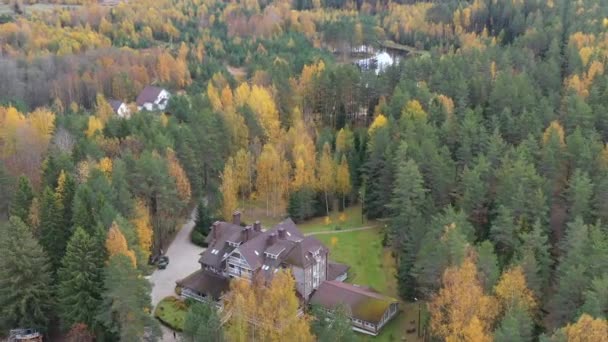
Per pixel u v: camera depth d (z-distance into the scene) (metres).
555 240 86.31
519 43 184.25
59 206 83.56
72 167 98.94
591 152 97.88
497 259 77.25
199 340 66.75
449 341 64.12
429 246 76.06
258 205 116.44
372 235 105.31
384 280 92.19
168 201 99.00
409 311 83.75
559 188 96.88
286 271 75.88
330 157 115.12
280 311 69.12
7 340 75.31
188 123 130.50
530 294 69.38
